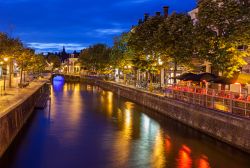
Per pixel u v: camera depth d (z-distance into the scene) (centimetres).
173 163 2328
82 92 8581
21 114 3344
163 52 4766
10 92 4566
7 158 2425
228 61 3259
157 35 4831
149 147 2752
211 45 3322
